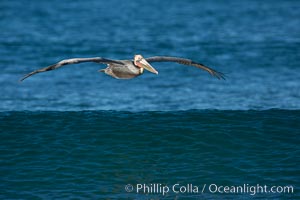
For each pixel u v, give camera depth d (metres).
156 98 28.14
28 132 20.61
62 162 18.00
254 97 28.02
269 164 17.75
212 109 23.64
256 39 44.47
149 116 22.50
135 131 20.50
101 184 16.61
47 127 21.19
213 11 63.25
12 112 23.53
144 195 15.93
